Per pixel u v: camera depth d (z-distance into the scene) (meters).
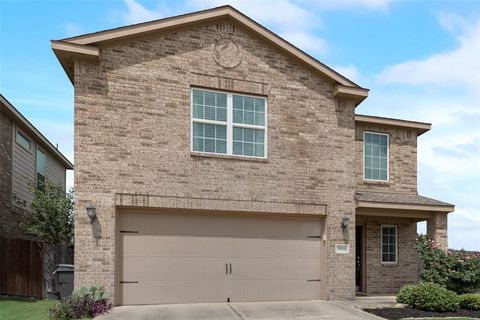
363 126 18.52
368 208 16.17
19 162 20.33
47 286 15.40
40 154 23.58
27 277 15.44
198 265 13.70
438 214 17.05
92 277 12.41
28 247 15.62
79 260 12.36
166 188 13.34
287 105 15.04
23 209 20.78
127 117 13.15
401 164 19.00
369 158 18.55
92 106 12.86
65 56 12.81
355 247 16.50
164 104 13.57
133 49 13.39
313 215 15.02
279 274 14.55
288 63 15.22
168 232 13.51
